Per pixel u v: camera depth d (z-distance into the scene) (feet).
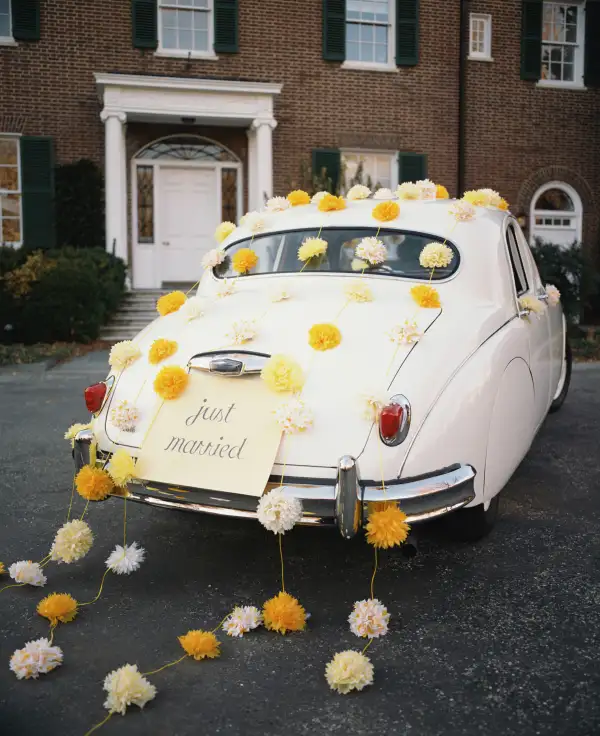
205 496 9.91
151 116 46.78
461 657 8.90
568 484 15.67
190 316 11.93
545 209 56.65
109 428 10.85
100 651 9.14
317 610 10.21
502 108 54.03
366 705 7.98
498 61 53.78
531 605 10.21
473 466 10.46
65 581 11.19
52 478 16.38
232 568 11.63
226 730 7.57
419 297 11.38
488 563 11.66
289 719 7.75
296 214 14.35
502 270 13.03
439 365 10.36
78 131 48.03
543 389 14.61
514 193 54.70
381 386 9.82
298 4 50.26
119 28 48.11
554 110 55.06
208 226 51.72
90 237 47.47
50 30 47.16
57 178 47.24
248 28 49.73
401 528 9.24
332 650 9.16
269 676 8.58
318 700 8.09
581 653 8.94
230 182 51.78
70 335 41.04
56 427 21.18
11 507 14.46
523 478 16.11
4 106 46.96
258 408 10.03
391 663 8.80
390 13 52.16
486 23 53.67
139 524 13.62
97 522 13.71
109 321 43.62
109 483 10.59
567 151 55.52
